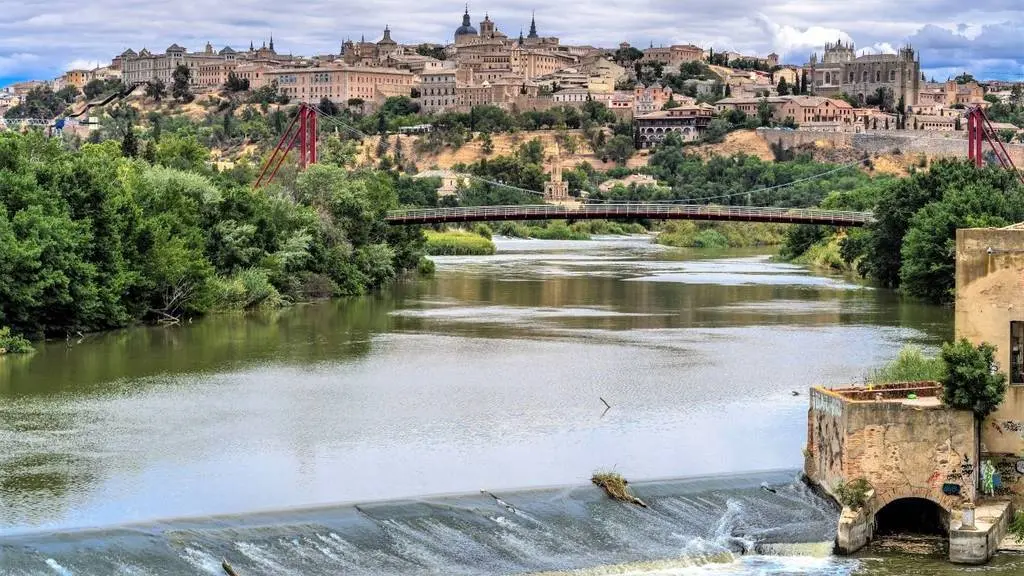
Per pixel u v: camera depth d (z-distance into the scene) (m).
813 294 193.62
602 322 157.12
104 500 73.12
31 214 134.00
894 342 136.25
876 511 66.88
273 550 62.19
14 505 71.81
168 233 156.62
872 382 86.50
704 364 121.81
